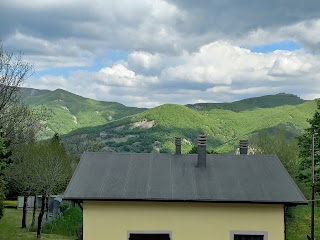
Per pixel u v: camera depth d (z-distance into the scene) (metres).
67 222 34.34
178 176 16.16
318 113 34.91
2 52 38.72
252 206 15.28
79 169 16.48
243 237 15.29
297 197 14.99
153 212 15.29
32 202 47.38
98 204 15.29
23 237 29.52
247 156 17.86
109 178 15.91
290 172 42.34
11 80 38.03
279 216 15.28
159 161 17.28
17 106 39.03
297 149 44.34
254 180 16.00
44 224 33.31
